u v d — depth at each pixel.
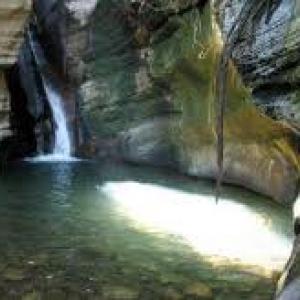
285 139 11.73
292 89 8.80
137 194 14.38
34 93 20.56
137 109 18.94
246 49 9.43
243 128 13.55
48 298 7.61
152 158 18.50
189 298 7.71
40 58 21.97
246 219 11.95
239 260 9.31
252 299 7.68
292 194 12.33
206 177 16.34
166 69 16.97
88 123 20.31
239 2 9.43
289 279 6.85
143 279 8.38
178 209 12.84
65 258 9.20
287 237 10.59
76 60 20.61
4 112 15.27
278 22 8.74
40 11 22.73
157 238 10.52
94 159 20.05
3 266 8.70
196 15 14.88
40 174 16.84
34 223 11.32
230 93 12.40
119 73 19.42
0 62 13.74
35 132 20.12
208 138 15.75
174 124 17.47
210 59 14.03
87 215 12.09
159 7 16.81
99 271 8.66
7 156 18.73
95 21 19.89
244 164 14.49
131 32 18.53
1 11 13.13
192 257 9.43
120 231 10.92
